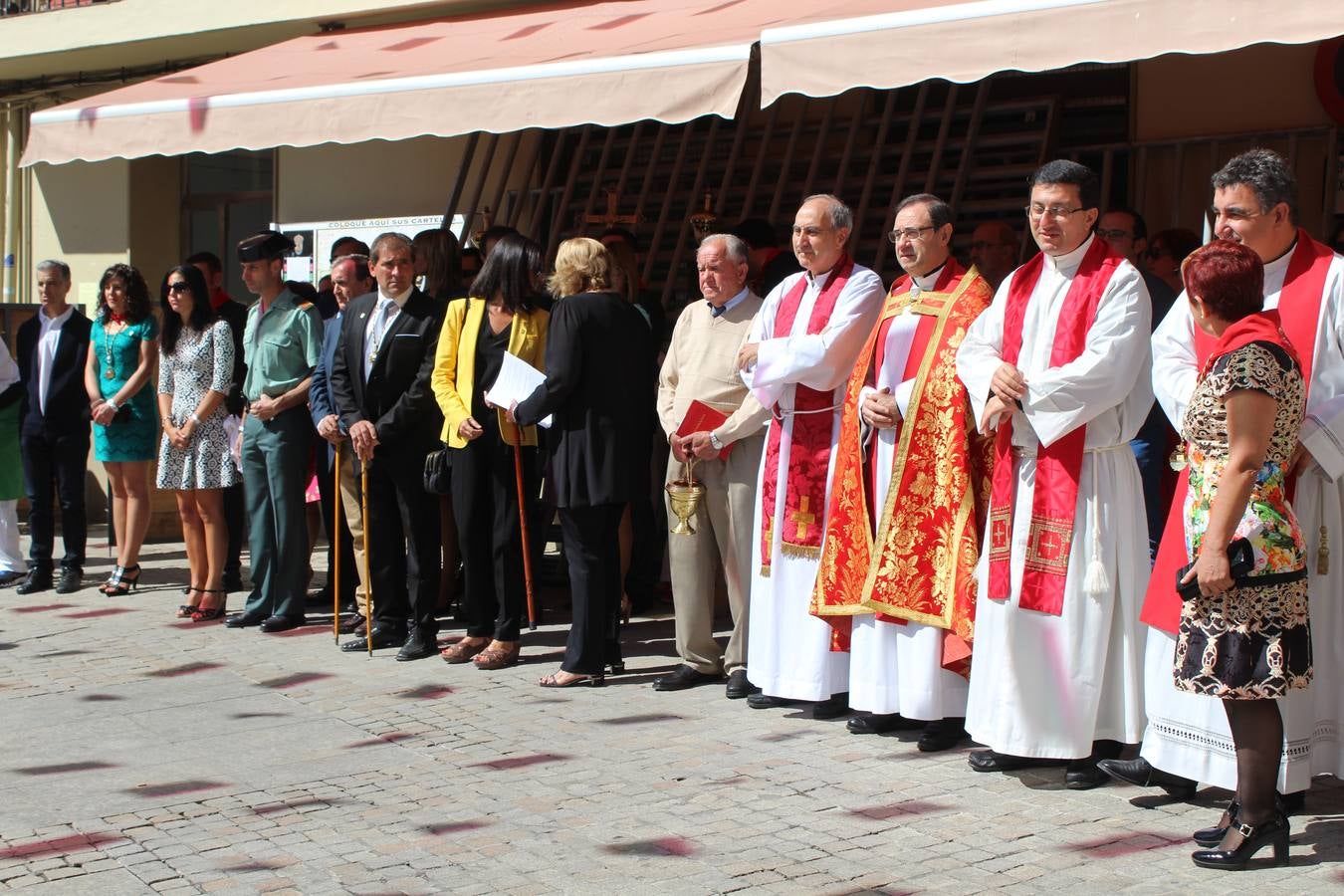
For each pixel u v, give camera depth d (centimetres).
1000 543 505
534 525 708
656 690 647
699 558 644
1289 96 848
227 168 1288
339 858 443
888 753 547
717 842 449
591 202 1039
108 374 890
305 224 1233
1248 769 421
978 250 668
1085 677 492
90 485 1240
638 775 521
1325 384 449
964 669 534
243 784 520
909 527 546
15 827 479
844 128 1004
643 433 654
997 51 546
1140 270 573
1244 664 412
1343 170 824
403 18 1102
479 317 680
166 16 1177
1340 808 475
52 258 1351
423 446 704
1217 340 448
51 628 797
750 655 616
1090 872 419
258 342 776
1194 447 429
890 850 440
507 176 1095
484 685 657
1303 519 456
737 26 725
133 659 720
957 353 531
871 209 980
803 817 471
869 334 581
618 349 641
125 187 1298
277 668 696
